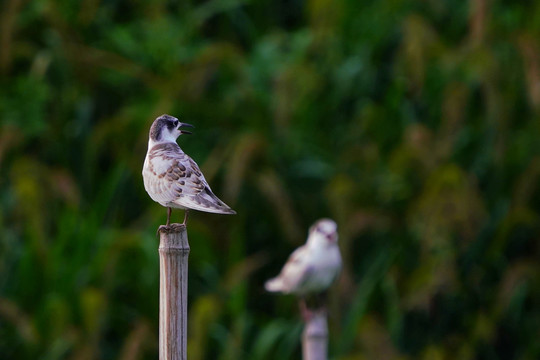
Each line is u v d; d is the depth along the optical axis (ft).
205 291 41.52
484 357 43.45
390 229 43.21
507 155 45.29
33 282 39.86
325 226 34.86
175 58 47.01
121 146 43.96
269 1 52.01
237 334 38.99
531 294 43.80
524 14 49.90
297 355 42.45
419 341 42.47
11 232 42.06
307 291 35.19
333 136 46.62
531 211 43.21
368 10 49.67
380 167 44.37
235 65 45.03
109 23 49.78
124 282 41.06
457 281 41.75
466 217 40.91
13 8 45.21
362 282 41.47
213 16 51.83
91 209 43.21
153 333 40.04
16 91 44.14
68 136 45.14
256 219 43.52
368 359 38.29
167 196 22.76
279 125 44.19
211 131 44.75
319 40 47.62
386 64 48.96
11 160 44.19
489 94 44.65
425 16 50.16
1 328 39.96
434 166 42.75
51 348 38.09
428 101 46.70
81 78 46.26
